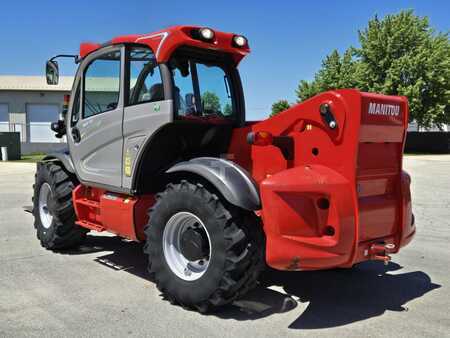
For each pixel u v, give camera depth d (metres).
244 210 4.05
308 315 4.20
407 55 39.56
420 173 18.97
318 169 3.92
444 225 8.34
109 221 5.18
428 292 4.86
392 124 4.17
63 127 6.48
